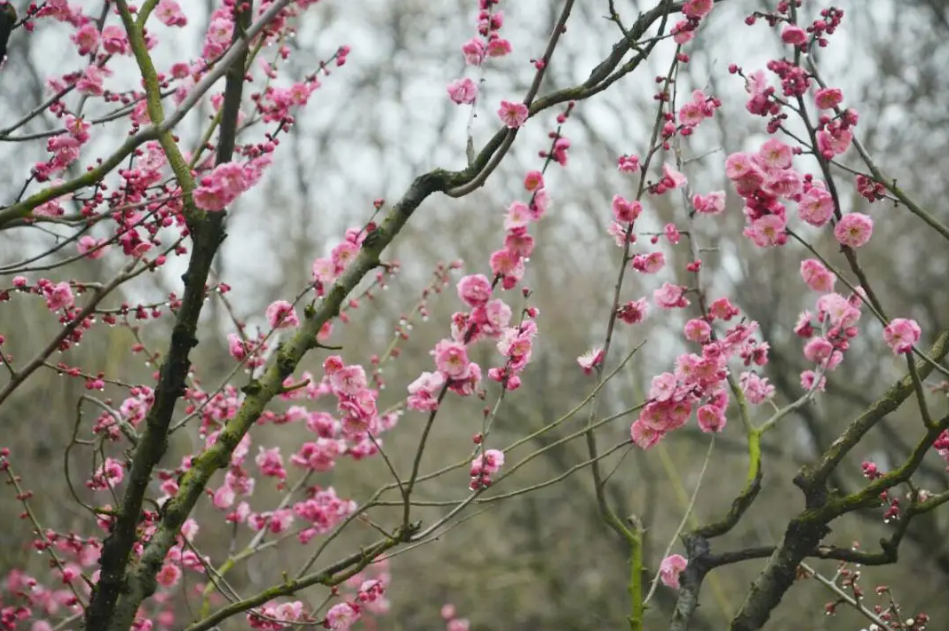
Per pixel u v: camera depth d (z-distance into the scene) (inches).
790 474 564.1
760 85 162.4
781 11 169.9
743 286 493.4
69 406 417.1
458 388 138.9
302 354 144.6
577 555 615.5
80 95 176.1
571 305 617.6
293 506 217.9
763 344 177.6
